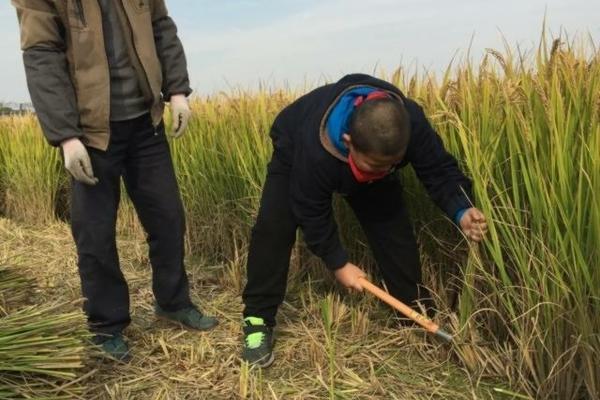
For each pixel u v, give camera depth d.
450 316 2.62
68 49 2.48
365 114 2.10
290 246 2.71
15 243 5.88
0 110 10.03
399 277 2.82
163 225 2.95
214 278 4.10
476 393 2.40
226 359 2.76
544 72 2.34
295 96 4.14
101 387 2.50
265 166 3.73
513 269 2.48
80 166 2.46
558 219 2.17
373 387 2.45
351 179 2.36
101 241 2.66
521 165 2.29
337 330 2.90
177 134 2.88
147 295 3.76
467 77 2.74
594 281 2.06
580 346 2.15
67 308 2.63
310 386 2.49
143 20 2.65
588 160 2.06
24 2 2.38
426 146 2.41
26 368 2.08
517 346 2.47
